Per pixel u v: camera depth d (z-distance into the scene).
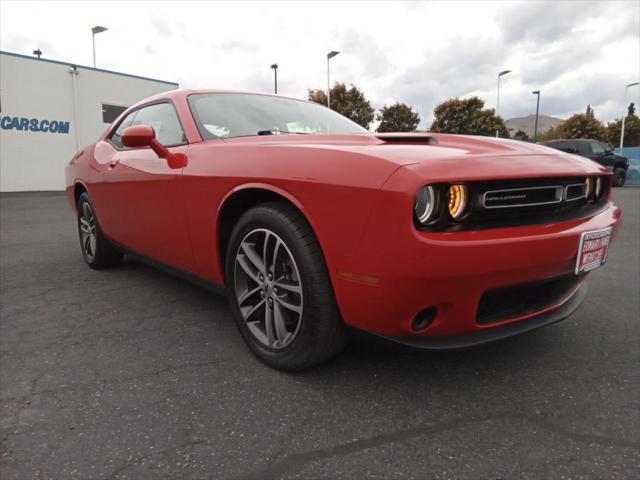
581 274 1.91
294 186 1.74
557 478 1.35
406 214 1.43
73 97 15.95
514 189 1.61
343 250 1.60
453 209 1.51
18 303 2.96
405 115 35.06
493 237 1.53
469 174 1.50
